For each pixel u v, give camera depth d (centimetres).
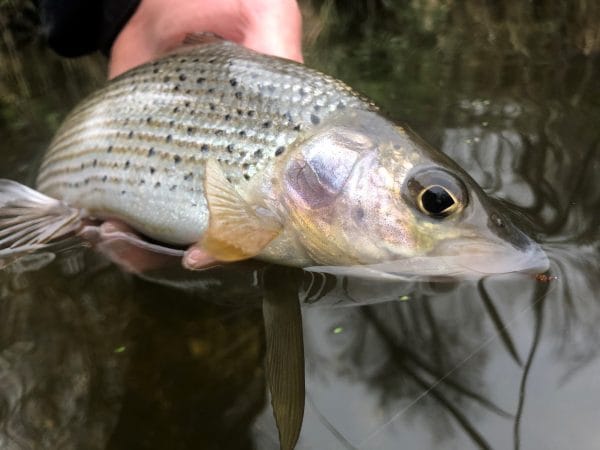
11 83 30
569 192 15
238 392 10
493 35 33
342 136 12
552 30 31
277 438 9
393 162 12
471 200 12
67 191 15
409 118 22
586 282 11
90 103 16
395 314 11
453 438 9
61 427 10
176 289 13
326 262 13
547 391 9
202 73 14
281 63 14
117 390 10
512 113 22
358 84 27
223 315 12
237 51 14
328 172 12
